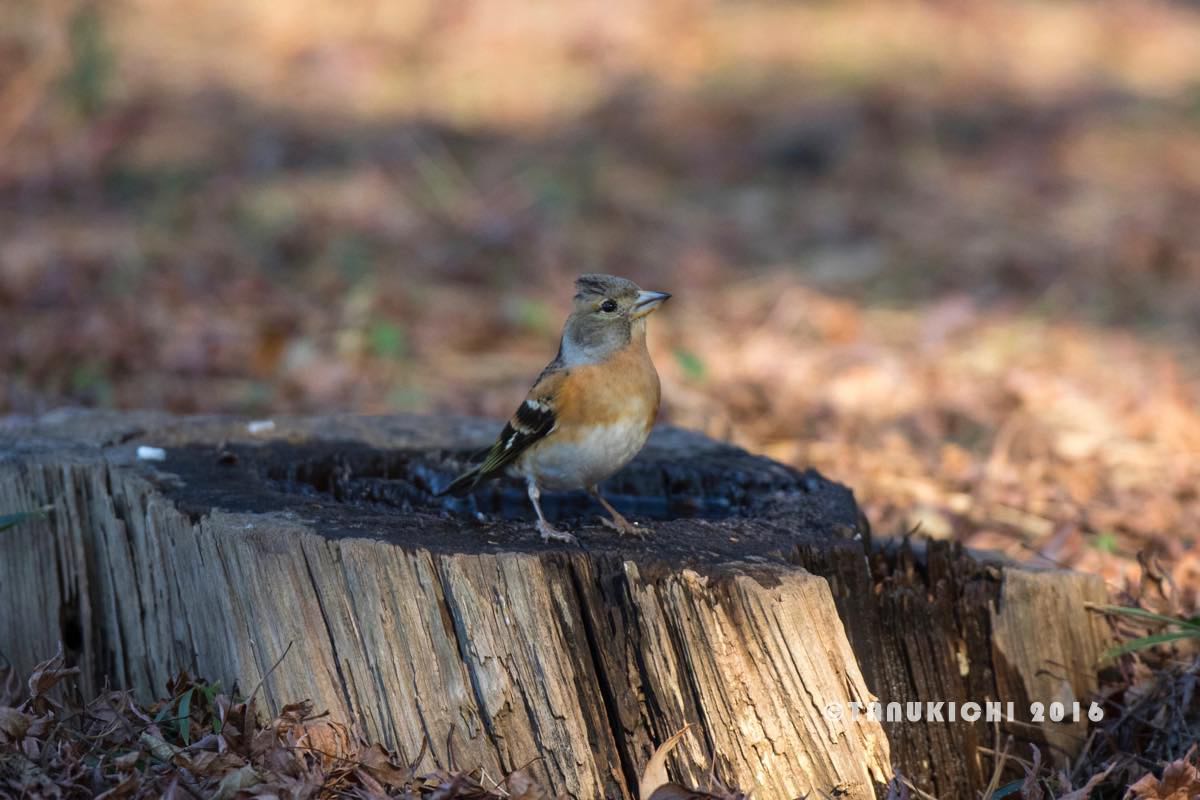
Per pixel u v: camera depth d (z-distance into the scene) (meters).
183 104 24.78
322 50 28.64
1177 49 33.41
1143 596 8.68
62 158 21.38
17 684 7.60
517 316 16.25
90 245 17.75
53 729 6.72
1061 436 12.60
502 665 6.64
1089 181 23.48
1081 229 20.70
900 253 19.75
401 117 25.11
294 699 6.80
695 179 23.17
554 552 6.74
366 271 17.41
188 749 6.45
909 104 26.92
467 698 6.66
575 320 7.68
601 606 6.72
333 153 22.84
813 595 6.65
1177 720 7.46
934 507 10.94
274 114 24.83
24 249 17.20
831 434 12.80
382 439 9.14
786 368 14.60
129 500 7.71
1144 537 10.37
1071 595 7.74
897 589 7.36
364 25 30.39
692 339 15.94
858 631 7.18
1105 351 15.61
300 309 15.91
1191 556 9.84
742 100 26.84
